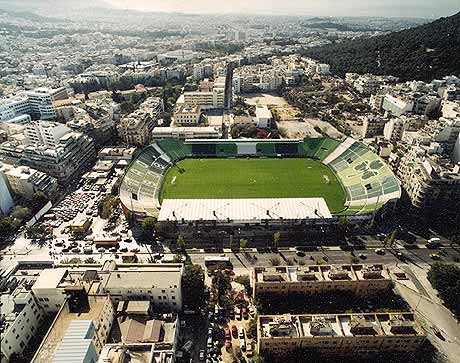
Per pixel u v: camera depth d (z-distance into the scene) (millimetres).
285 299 149000
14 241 194625
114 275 144875
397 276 169500
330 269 154125
